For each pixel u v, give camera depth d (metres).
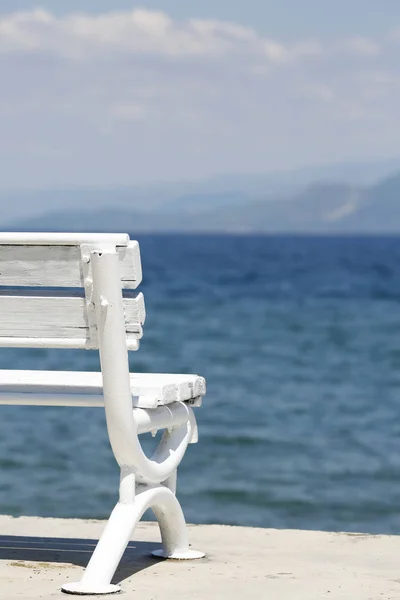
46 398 3.94
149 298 47.50
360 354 25.67
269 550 4.81
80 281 3.74
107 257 3.66
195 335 30.41
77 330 3.81
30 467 10.73
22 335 3.84
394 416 15.20
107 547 3.84
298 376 20.86
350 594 3.86
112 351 3.74
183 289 55.06
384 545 4.99
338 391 18.34
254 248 166.88
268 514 9.08
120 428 3.79
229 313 39.09
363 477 10.71
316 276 71.44
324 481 10.46
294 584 4.04
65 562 4.39
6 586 3.89
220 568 4.34
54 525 5.38
